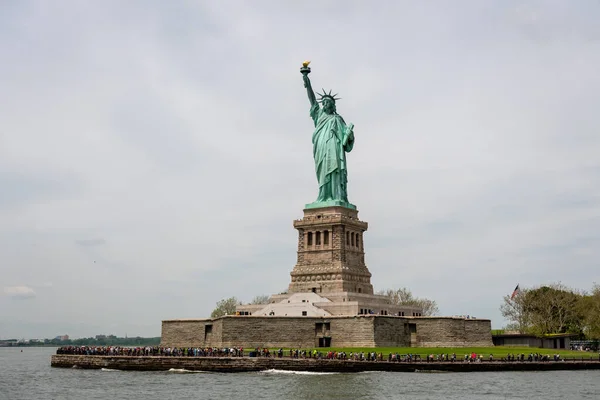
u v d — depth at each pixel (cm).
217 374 18288
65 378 18288
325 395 14050
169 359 19500
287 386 15400
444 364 18450
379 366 18375
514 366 18750
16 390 15812
